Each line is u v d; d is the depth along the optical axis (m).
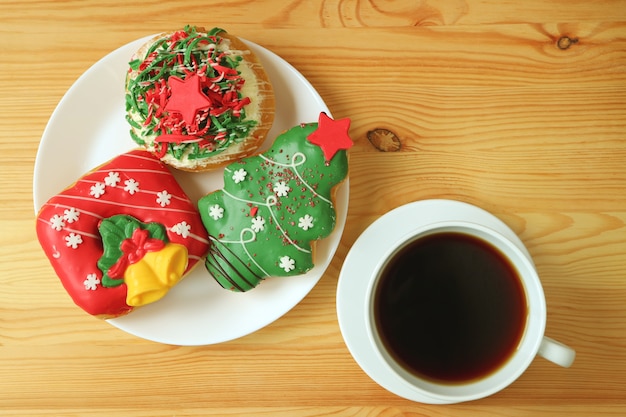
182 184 0.51
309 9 0.52
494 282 0.46
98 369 0.52
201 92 0.47
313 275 0.49
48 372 0.52
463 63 0.52
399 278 0.47
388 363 0.44
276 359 0.52
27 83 0.52
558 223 0.52
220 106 0.48
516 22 0.52
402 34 0.52
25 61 0.52
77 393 0.52
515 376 0.44
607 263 0.52
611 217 0.52
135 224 0.47
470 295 0.47
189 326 0.49
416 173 0.52
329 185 0.48
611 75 0.51
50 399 0.52
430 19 0.52
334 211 0.48
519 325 0.46
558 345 0.44
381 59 0.52
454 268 0.47
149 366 0.52
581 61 0.52
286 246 0.48
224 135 0.48
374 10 0.52
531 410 0.52
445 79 0.52
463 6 0.52
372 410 0.52
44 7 0.52
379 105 0.52
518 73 0.52
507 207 0.52
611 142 0.52
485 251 0.46
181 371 0.52
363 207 0.52
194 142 0.48
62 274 0.47
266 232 0.48
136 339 0.52
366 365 0.48
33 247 0.52
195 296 0.50
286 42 0.52
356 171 0.52
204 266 0.50
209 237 0.49
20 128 0.52
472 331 0.47
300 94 0.50
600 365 0.51
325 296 0.51
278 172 0.48
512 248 0.44
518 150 0.52
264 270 0.48
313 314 0.51
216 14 0.52
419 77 0.52
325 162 0.47
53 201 0.48
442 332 0.47
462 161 0.52
